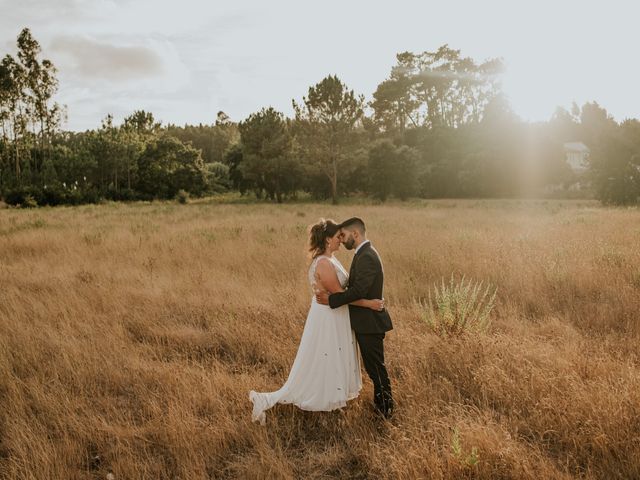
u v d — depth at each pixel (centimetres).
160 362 497
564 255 907
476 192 5156
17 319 606
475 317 532
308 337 377
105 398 421
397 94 6962
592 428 322
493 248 998
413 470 293
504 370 423
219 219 2061
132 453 332
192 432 348
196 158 5794
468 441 317
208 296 735
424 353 479
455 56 7112
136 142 5528
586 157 3153
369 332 366
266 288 773
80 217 2317
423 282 809
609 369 422
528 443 330
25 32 4856
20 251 1145
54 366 467
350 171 4309
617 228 1341
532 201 3881
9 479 302
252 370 476
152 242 1229
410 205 3416
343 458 334
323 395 372
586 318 604
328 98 3928
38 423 367
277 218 2109
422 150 6025
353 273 361
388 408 374
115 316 638
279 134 4406
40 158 5612
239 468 319
